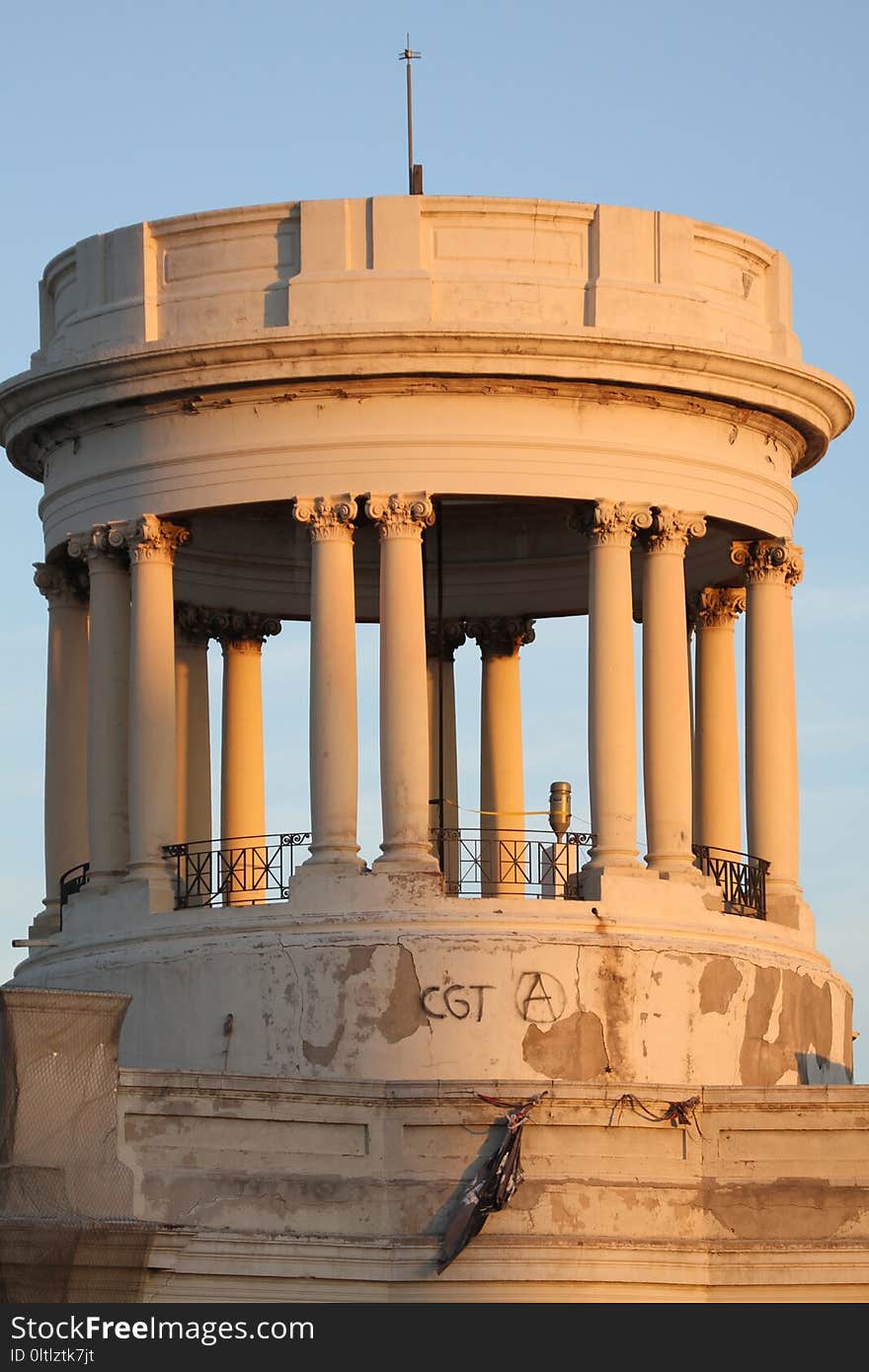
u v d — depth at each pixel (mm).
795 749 160750
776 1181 141250
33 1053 129375
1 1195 127750
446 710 172500
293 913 147750
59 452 158000
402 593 149625
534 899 148000
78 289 157375
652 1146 141250
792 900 158625
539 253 152750
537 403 151375
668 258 154500
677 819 152875
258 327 152000
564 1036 146375
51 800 161250
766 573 159875
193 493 152625
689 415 154500
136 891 151875
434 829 159500
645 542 154000
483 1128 139625
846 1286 140375
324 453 150750
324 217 151750
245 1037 147125
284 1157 136000
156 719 153125
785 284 160750
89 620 157875
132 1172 131250
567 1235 139500
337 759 149250
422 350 149125
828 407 159625
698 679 166500
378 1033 145750
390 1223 138125
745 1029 150875
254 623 169625
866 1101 141500
